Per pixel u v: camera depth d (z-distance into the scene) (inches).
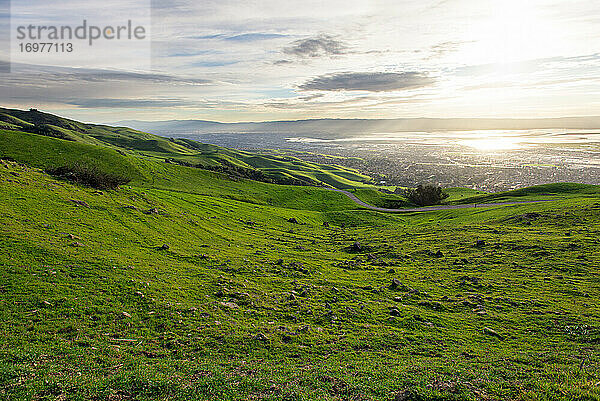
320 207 6294.3
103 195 2741.1
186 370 842.8
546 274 1951.3
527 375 852.6
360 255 2687.0
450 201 7253.9
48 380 716.7
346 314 1385.3
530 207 4276.6
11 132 5649.6
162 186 5526.6
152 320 1151.6
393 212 6008.9
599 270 1951.3
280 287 1665.8
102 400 670.5
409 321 1348.4
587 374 853.8
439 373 867.4
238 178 7322.8
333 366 915.4
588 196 5329.7
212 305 1327.5
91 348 931.3
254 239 3016.7
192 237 2532.0
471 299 1626.5
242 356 984.3
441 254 2532.0
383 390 761.6
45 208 2070.6
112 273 1457.9
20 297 1139.3
